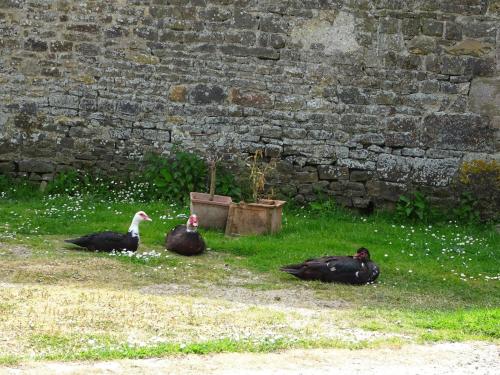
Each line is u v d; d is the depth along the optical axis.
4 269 18.66
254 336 14.66
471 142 27.66
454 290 20.05
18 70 27.98
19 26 27.89
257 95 27.75
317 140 27.80
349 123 27.75
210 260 21.34
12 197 27.12
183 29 27.72
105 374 12.16
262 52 27.66
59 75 27.95
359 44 27.58
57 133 28.08
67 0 27.78
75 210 25.27
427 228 26.50
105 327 14.84
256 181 25.38
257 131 27.81
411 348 14.40
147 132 27.94
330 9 27.53
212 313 16.25
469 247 24.33
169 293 17.88
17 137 28.14
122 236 21.20
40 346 13.51
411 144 27.73
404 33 27.55
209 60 27.73
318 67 27.66
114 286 18.05
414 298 19.02
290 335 14.87
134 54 27.80
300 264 20.02
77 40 27.86
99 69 27.89
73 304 16.17
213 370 12.53
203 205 24.33
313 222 25.95
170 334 14.62
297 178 27.94
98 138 28.02
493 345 14.96
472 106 27.62
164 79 27.81
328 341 14.51
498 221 27.58
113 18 27.78
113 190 27.88
